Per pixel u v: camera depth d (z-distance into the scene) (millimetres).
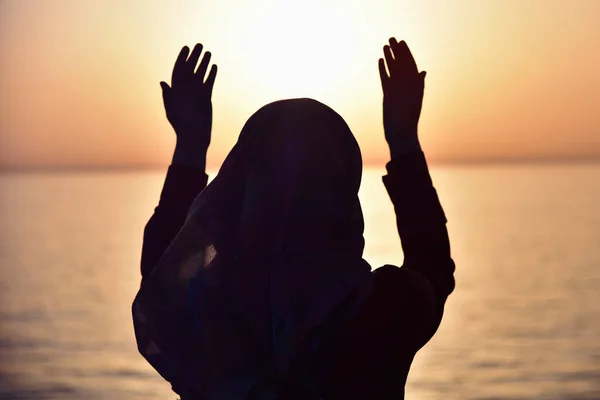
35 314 23125
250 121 1267
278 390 1143
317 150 1215
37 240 46312
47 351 18203
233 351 1158
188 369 1181
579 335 18734
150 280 1198
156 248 1364
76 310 23625
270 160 1217
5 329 20906
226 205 1216
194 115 1454
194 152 1438
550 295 24484
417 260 1355
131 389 14891
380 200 68375
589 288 25547
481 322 20766
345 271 1152
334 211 1193
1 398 14242
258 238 1185
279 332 1138
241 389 1153
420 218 1384
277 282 1150
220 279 1178
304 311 1132
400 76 1467
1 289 27562
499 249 38000
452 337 19078
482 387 14438
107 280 29891
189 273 1196
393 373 1187
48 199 98188
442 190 105000
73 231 52156
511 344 18062
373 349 1171
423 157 1429
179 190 1403
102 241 45531
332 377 1156
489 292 25594
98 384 15203
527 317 21234
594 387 14242
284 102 1258
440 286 1327
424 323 1234
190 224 1213
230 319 1163
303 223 1179
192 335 1184
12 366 16562
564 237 42844
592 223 50812
